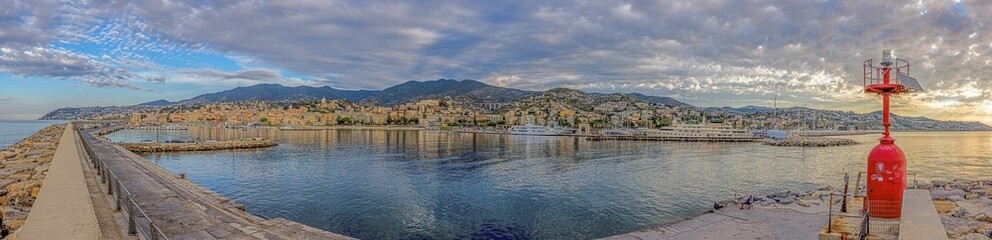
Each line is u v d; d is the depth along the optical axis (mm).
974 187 26453
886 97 12672
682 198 38656
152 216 16422
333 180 48531
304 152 88188
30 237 7727
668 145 126000
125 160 41219
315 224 29938
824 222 21031
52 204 10211
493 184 46094
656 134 169250
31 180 23656
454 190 42344
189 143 93312
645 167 63625
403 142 130625
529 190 42500
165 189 23078
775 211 23844
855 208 13312
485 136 189375
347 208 34312
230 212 18875
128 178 27359
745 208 25016
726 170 60594
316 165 63750
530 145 121812
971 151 107562
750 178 52344
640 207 34969
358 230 28688
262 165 63562
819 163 73438
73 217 9109
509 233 28125
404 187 43938
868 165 12312
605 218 31562
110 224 11789
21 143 59562
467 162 69500
